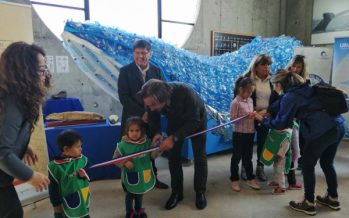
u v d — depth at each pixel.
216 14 5.63
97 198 2.56
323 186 2.74
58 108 3.58
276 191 2.61
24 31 2.29
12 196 1.25
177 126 2.13
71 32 2.81
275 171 2.67
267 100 2.72
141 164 2.03
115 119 3.08
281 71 2.39
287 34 6.71
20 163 1.13
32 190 2.43
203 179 2.34
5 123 1.09
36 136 2.43
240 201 2.47
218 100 3.61
